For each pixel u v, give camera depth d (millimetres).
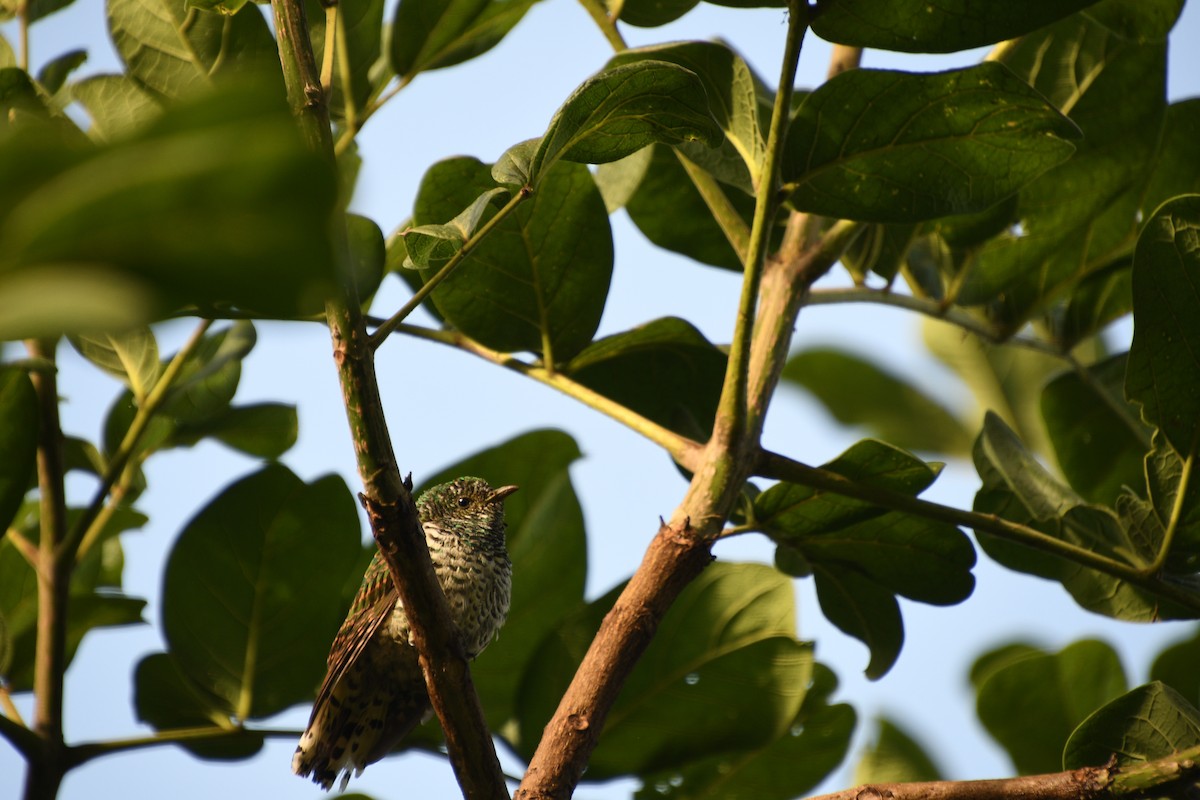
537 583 7305
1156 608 5875
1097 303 7434
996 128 4977
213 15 6445
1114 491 7320
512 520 7305
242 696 6371
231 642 6355
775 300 5938
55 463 6266
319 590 6438
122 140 1610
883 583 6027
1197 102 7160
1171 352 5312
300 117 3916
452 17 6305
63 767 5789
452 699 4301
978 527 5238
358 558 6480
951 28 4695
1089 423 7395
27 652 6715
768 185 4664
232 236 1684
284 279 1724
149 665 6371
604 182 7043
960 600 5984
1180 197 5215
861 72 4871
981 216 6797
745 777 6688
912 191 5137
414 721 8031
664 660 6332
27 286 1567
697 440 6535
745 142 5379
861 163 5109
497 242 5895
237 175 1641
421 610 4137
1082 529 5957
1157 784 4625
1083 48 7027
